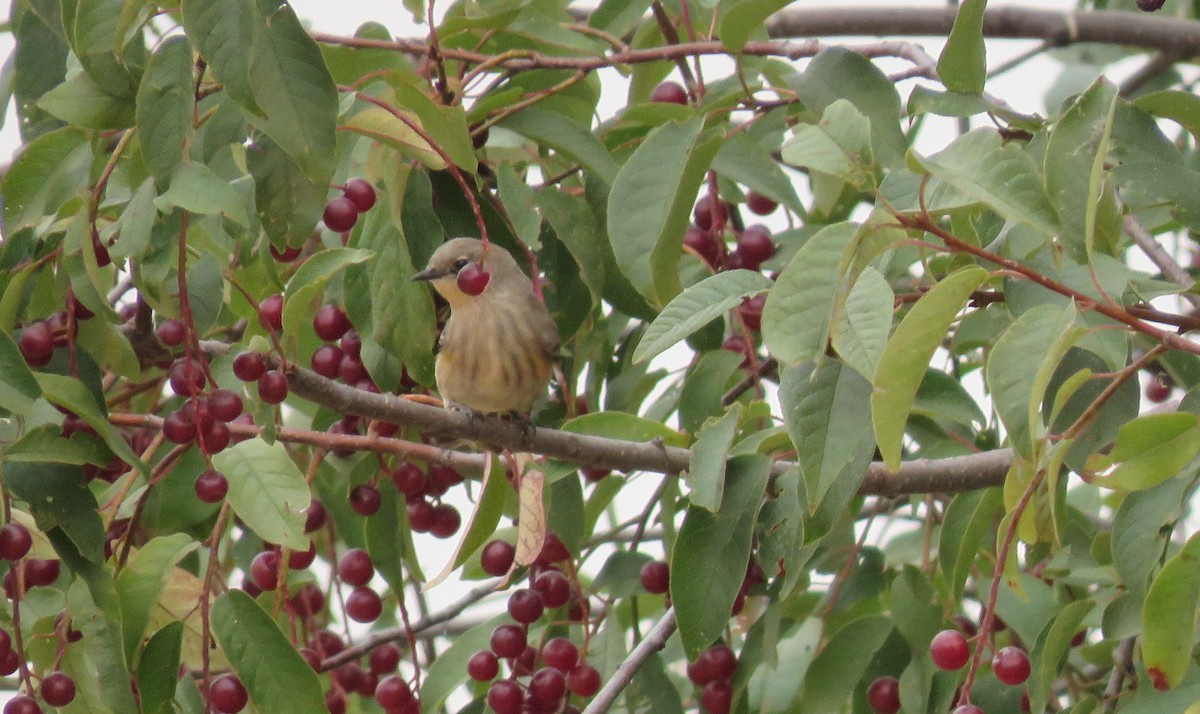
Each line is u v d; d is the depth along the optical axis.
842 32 12.97
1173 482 7.71
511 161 11.04
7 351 7.21
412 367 9.46
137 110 7.34
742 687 9.64
